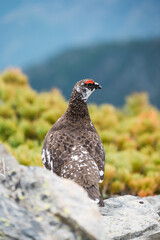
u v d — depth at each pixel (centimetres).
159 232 556
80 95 747
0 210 398
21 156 984
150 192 941
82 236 380
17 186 421
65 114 752
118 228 550
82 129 716
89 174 572
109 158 1080
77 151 621
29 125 1311
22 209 400
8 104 1507
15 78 1847
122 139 1331
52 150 638
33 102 1569
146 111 1672
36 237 379
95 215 397
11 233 382
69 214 386
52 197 404
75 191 421
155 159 1155
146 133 1438
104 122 1520
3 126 1255
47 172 438
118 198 712
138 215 607
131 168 1075
